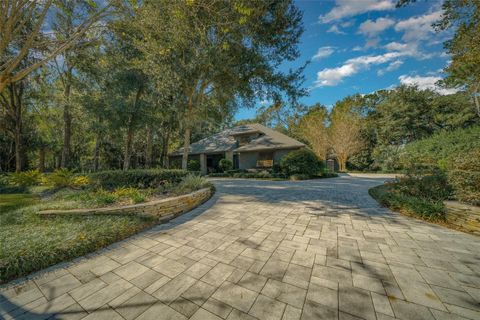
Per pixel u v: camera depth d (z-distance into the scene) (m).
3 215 3.87
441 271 2.30
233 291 1.96
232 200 6.35
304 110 29.47
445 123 20.84
